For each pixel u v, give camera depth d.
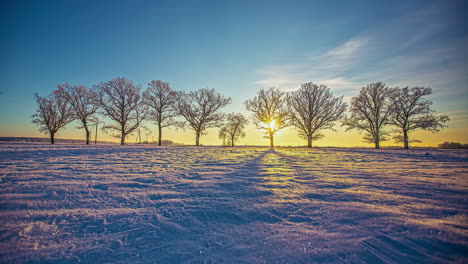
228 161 8.94
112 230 2.34
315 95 30.16
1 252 1.84
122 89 30.09
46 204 3.06
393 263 1.67
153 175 5.38
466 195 3.34
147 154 11.88
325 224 2.43
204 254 1.90
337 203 3.13
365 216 2.58
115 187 4.11
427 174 5.60
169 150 15.99
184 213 2.83
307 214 2.75
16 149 11.96
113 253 1.91
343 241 2.03
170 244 2.07
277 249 1.95
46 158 8.30
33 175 4.91
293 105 30.84
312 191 3.86
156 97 31.17
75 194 3.58
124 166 6.88
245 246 2.01
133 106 30.45
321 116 30.02
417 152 15.89
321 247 1.95
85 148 15.23
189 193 3.78
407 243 1.92
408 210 2.72
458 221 2.30
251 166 7.35
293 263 1.73
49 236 2.17
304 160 9.73
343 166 7.50
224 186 4.29
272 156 11.93
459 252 1.72
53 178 4.68
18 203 3.02
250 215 2.76
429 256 1.72
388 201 3.13
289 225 2.45
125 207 3.04
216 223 2.53
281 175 5.55
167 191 3.89
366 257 1.77
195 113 32.28
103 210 2.91
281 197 3.51
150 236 2.22
